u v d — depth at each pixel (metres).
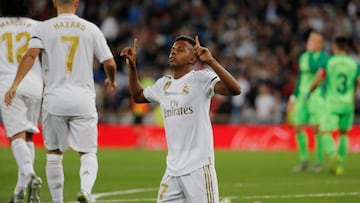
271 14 75.94
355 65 37.78
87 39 22.09
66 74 21.89
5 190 29.55
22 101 23.72
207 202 18.45
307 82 39.69
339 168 38.22
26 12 24.70
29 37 24.48
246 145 59.28
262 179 35.22
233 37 73.50
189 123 18.77
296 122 40.16
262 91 63.00
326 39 72.12
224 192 29.67
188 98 18.81
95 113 22.20
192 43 19.28
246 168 41.47
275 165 43.72
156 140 60.38
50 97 21.86
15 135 23.50
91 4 77.88
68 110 21.73
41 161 43.34
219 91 18.56
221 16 75.31
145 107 61.94
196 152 18.62
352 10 76.94
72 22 22.12
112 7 78.00
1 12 24.58
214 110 62.72
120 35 74.00
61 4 22.27
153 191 29.92
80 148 21.94
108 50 22.44
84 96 21.92
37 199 21.64
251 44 72.75
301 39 72.00
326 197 28.28
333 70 37.72
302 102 39.94
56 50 21.92
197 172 18.50
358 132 57.59
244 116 62.81
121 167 41.44
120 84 66.81
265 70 67.12
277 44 72.06
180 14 76.44
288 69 68.38
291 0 76.50
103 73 68.62
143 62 71.69
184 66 19.22
